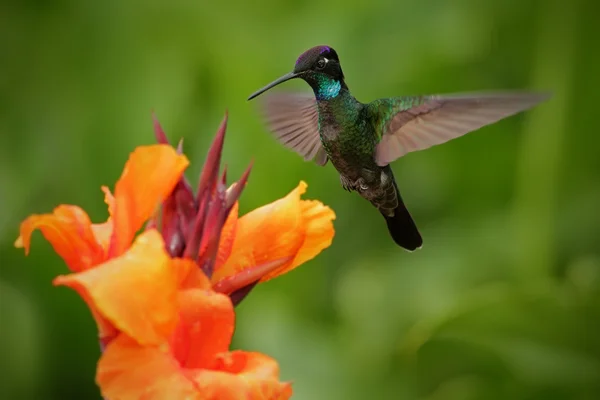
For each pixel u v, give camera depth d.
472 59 11.75
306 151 7.01
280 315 11.06
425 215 12.50
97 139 10.95
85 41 11.08
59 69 11.12
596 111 11.20
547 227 11.05
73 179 10.95
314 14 11.37
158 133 5.32
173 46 11.03
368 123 6.72
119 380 4.75
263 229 5.61
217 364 5.04
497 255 11.75
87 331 10.94
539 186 11.05
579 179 11.80
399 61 11.40
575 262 11.16
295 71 6.70
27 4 11.12
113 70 11.04
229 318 5.02
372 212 12.16
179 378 4.77
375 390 10.70
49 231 5.10
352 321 11.34
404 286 11.60
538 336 9.80
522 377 10.00
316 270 11.62
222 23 11.09
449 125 6.53
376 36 11.39
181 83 10.96
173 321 4.80
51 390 10.84
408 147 6.61
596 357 9.85
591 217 11.76
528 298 9.34
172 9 10.97
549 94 5.98
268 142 10.91
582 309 9.42
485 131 12.11
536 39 11.34
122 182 5.10
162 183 5.13
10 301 10.52
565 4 10.95
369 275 11.73
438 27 11.34
